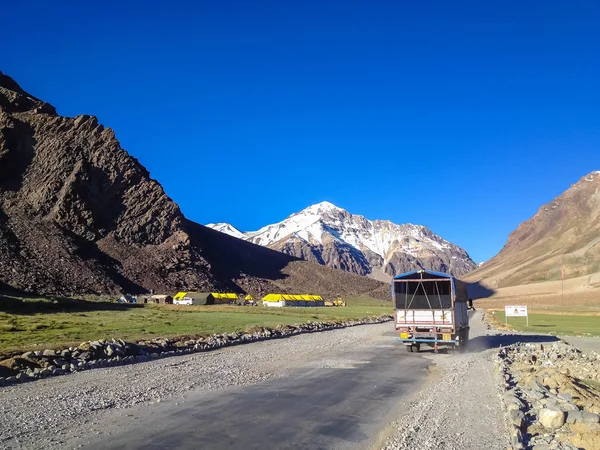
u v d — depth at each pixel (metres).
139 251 170.75
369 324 59.97
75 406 11.23
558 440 8.81
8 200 158.38
